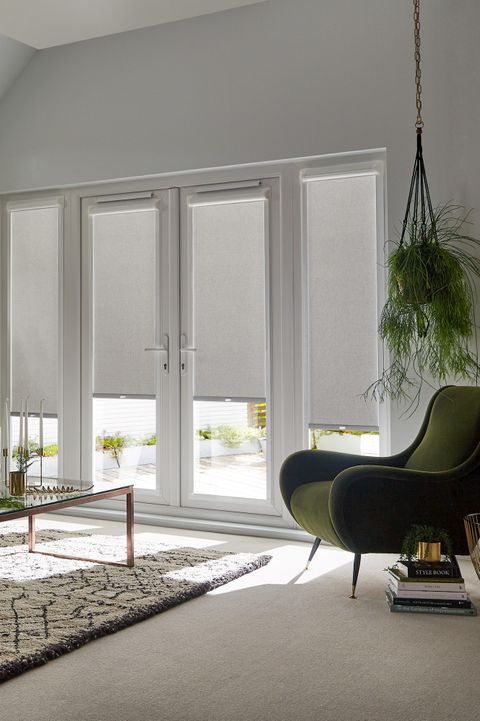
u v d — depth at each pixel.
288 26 4.88
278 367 4.96
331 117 4.74
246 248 5.07
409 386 4.47
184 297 5.27
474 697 2.45
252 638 3.00
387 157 4.59
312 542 4.67
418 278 4.05
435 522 3.47
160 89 5.28
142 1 4.05
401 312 4.19
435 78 4.46
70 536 4.78
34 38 4.53
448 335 4.11
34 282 5.82
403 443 4.49
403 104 4.55
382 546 3.49
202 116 5.14
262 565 4.11
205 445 5.22
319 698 2.45
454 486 3.48
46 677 2.62
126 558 4.15
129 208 5.42
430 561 3.38
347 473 3.48
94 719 2.31
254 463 5.05
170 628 3.12
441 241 4.37
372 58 4.63
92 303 5.59
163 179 5.34
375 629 3.10
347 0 4.71
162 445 5.34
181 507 5.28
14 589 3.56
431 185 4.45
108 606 3.30
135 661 2.77
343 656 2.81
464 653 2.84
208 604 3.44
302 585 3.74
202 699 2.44
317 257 4.84
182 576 3.78
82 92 5.55
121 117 5.41
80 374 5.63
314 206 4.86
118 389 5.50
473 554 3.29
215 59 5.10
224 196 5.09
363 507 3.46
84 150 5.55
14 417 5.90
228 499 5.12
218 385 5.16
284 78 4.88
